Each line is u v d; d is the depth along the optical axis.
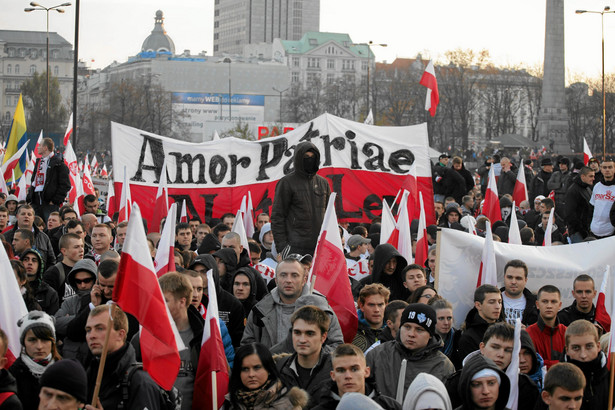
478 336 8.59
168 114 134.50
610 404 7.14
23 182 20.86
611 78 99.12
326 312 7.64
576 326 7.45
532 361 7.55
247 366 6.73
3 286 7.49
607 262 10.16
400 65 166.88
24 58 195.38
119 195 16.30
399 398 6.88
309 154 11.20
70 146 20.31
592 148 97.50
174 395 6.97
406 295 10.20
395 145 16.02
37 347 6.91
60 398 5.60
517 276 9.39
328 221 8.51
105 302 8.23
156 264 8.68
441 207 18.41
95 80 190.00
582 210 15.20
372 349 7.70
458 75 104.50
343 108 133.25
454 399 6.87
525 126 152.62
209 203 16.30
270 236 13.77
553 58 76.88
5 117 192.50
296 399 6.58
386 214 11.82
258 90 168.00
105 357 6.14
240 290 9.63
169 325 6.44
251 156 16.36
